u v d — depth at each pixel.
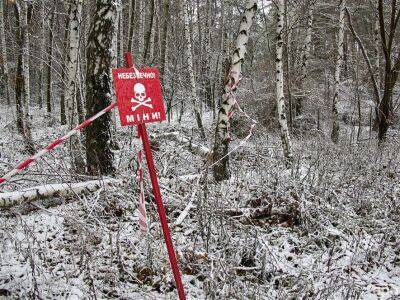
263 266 4.18
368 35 23.17
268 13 18.36
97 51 6.15
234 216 5.26
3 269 3.93
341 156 8.91
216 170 6.99
